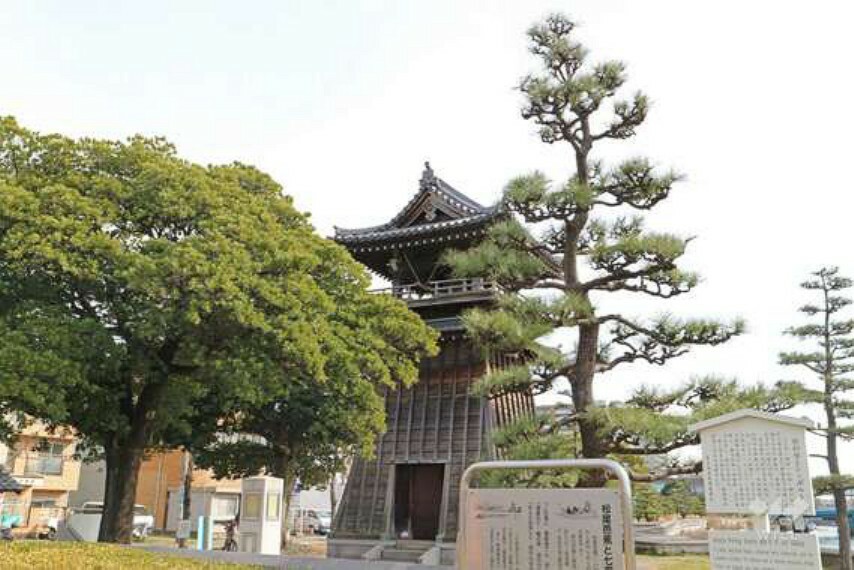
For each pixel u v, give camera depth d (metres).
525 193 15.66
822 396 28.47
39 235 18.58
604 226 16.34
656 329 15.30
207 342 20.39
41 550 13.91
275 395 21.88
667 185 15.53
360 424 25.33
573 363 15.78
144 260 18.25
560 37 16.81
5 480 37.25
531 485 14.67
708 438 12.11
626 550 7.91
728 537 11.50
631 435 14.07
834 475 28.16
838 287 31.17
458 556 8.84
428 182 30.59
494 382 15.78
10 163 21.42
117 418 21.89
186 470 39.81
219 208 21.89
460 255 16.58
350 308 24.38
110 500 22.11
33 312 19.05
